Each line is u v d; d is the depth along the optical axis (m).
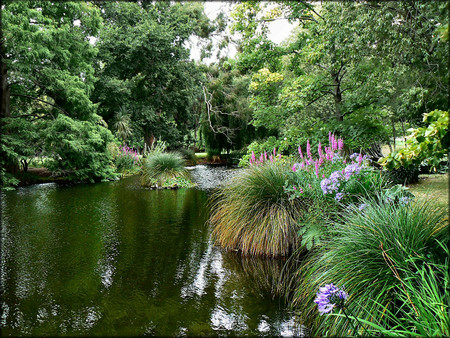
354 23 3.75
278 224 4.29
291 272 3.77
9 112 12.02
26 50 10.19
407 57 2.94
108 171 13.74
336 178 3.96
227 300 3.13
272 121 8.02
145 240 5.11
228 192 5.15
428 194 3.01
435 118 2.08
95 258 4.33
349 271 2.65
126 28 19.86
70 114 13.40
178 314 2.88
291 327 2.65
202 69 24.97
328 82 7.21
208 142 23.77
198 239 5.14
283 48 8.09
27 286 3.46
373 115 6.27
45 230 5.73
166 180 11.24
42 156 12.14
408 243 2.58
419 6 2.72
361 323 2.28
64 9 12.73
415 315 2.16
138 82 21.27
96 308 2.99
